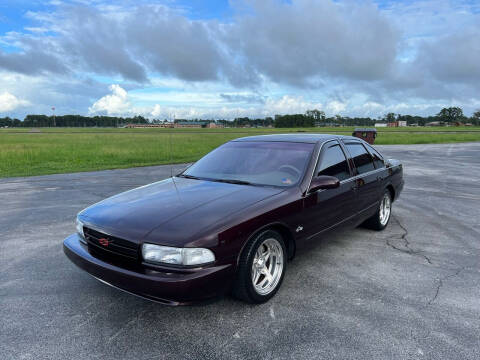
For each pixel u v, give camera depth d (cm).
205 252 241
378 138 3622
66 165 1415
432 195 766
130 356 228
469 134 4922
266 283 298
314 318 272
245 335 250
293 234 311
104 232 267
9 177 1049
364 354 229
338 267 369
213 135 4803
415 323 265
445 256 402
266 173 348
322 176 328
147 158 1673
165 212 273
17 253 413
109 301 299
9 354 229
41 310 284
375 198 456
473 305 292
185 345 239
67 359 225
